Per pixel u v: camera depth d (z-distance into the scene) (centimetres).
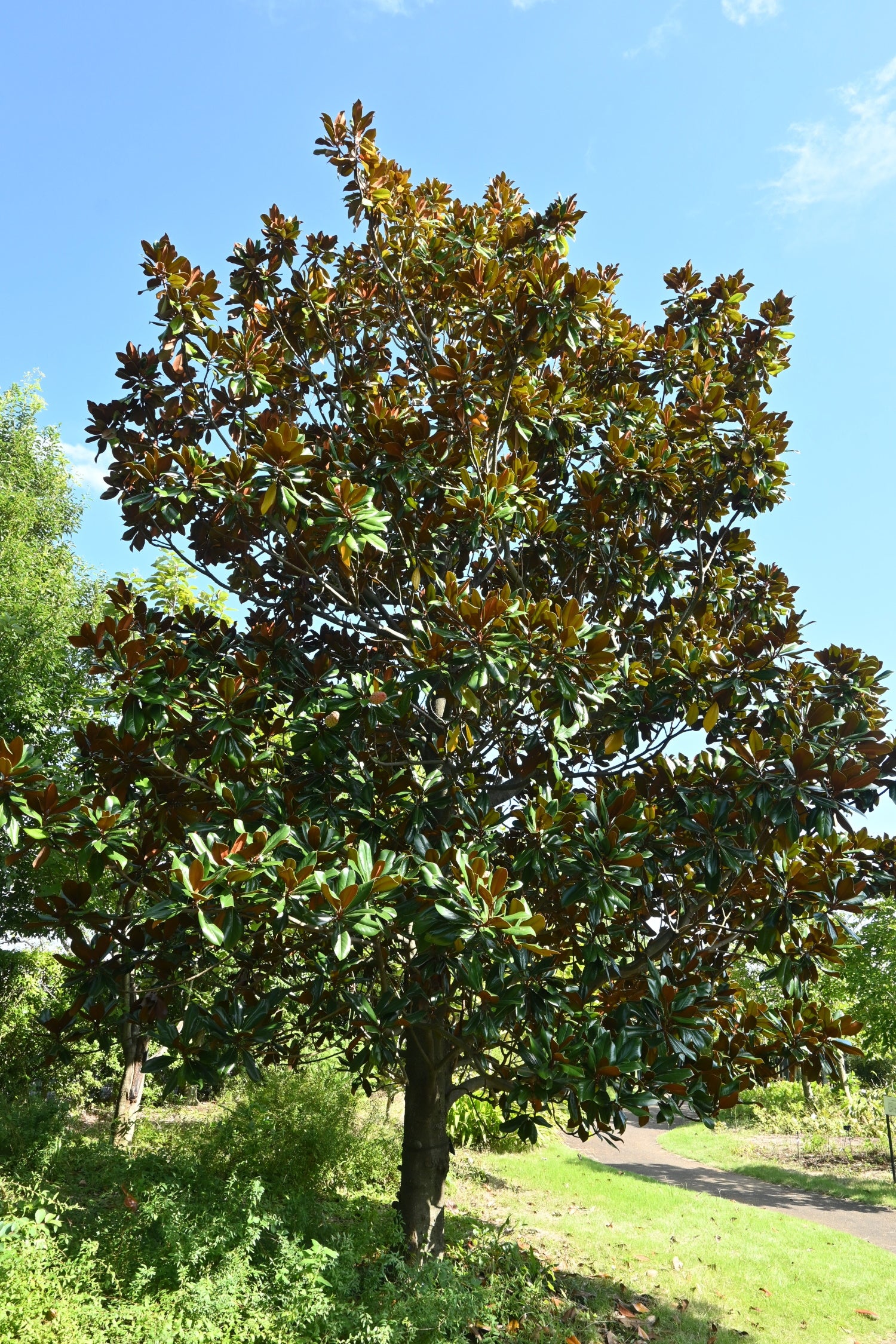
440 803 516
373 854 484
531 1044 472
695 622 668
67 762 971
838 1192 1352
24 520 1220
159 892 495
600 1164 1348
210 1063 484
